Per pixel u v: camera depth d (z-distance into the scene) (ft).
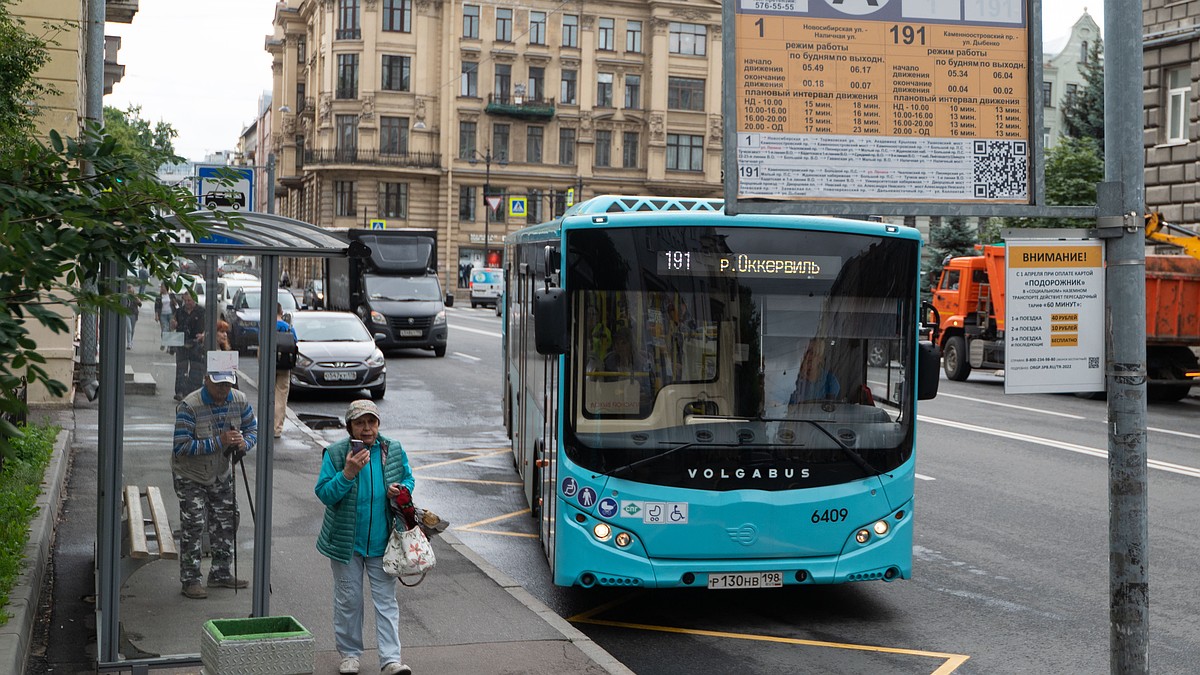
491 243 254.06
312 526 36.60
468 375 91.81
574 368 27.37
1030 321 18.83
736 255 27.84
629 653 26.11
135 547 22.58
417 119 248.93
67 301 15.05
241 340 22.94
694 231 27.78
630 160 259.60
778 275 27.96
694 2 256.52
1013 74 19.81
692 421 27.37
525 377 40.29
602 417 27.32
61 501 37.86
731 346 27.66
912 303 28.68
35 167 17.25
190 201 17.97
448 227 250.37
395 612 23.03
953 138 19.60
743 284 27.81
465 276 253.24
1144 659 18.13
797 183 19.06
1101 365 19.08
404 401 75.00
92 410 57.93
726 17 18.80
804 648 26.50
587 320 27.48
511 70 252.42
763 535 27.20
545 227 35.04
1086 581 32.63
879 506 27.96
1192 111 97.71
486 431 62.39
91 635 24.95
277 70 339.77
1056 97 241.55
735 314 27.76
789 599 30.83
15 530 29.25
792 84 19.04
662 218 27.76
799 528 27.35
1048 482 47.83
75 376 63.46
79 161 17.97
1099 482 47.91
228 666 18.16
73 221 15.47
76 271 16.40
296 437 56.39
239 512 23.04
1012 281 18.80
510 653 24.63
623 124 258.16
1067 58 242.78
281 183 304.09
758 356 27.71
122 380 22.22
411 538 22.47
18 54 37.91
